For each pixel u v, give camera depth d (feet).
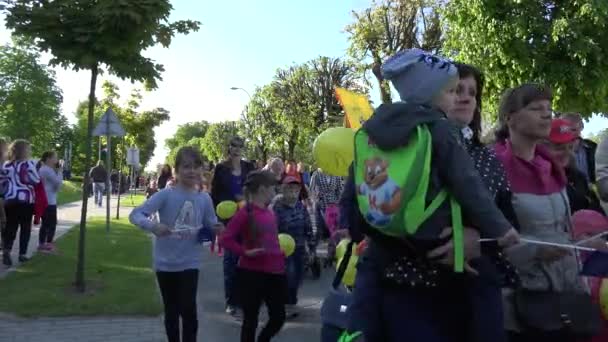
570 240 10.90
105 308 26.18
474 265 8.79
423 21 103.09
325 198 36.47
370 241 9.20
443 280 8.73
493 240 8.47
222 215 26.50
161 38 29.12
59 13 27.50
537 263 10.46
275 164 36.27
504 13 45.80
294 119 162.71
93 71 29.94
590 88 45.44
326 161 15.52
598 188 12.46
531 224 10.45
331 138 15.44
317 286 34.22
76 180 207.72
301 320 26.25
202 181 18.76
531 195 10.55
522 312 10.41
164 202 18.03
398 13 103.45
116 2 26.76
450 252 8.23
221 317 26.40
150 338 22.57
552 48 45.60
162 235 17.49
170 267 17.92
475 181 8.10
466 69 10.55
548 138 12.45
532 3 45.24
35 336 22.54
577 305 10.46
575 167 13.35
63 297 27.94
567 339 10.55
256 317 19.16
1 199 34.58
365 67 106.11
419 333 8.64
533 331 10.46
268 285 19.13
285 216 26.84
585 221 11.38
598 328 10.66
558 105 46.14
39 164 42.09
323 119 160.86
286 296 19.44
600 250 9.78
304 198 36.17
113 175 162.61
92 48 27.89
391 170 8.14
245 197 19.42
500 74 46.42
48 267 35.60
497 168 9.71
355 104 16.43
